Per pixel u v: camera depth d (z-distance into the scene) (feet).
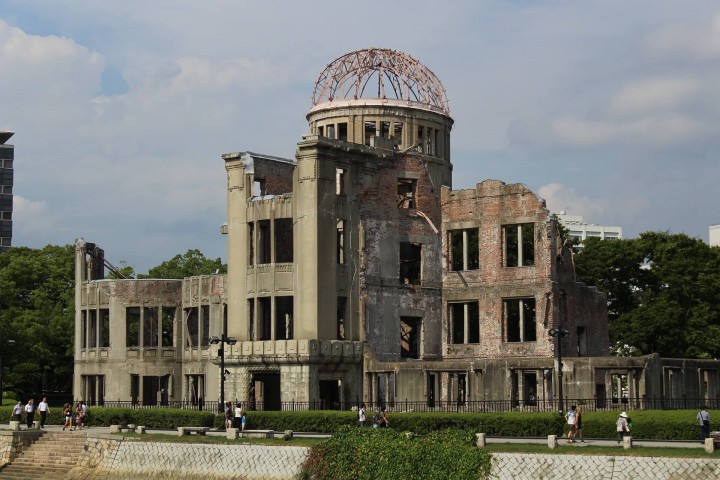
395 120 314.55
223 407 245.45
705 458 160.35
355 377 272.51
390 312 284.00
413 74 321.11
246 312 275.80
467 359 290.97
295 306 269.03
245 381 272.10
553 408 252.01
